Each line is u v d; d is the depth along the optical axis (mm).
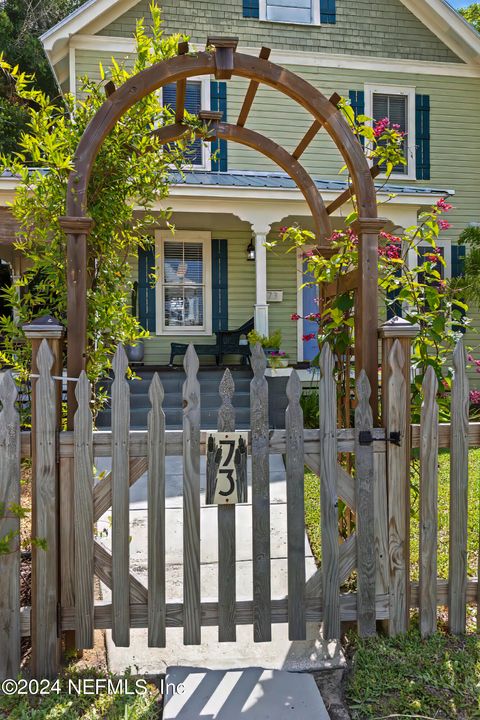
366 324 2646
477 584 2562
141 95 2592
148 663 2377
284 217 8188
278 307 10070
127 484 2291
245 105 3359
